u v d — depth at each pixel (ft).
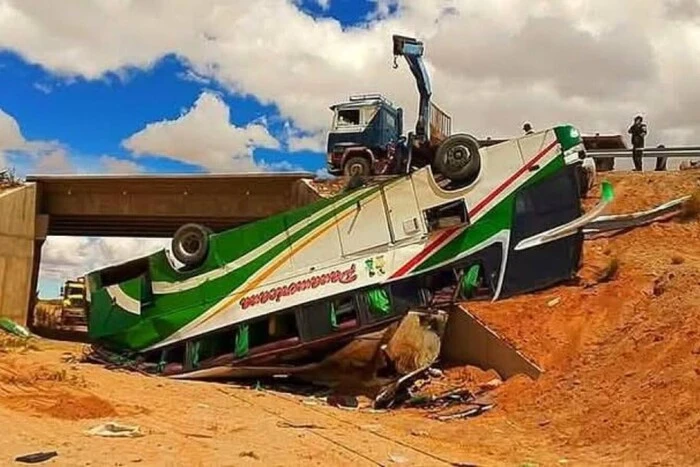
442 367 61.98
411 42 91.66
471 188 68.28
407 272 67.00
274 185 106.11
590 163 80.53
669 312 52.39
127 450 36.58
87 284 81.10
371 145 100.37
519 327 59.72
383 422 50.80
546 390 51.52
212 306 73.15
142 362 75.92
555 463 38.40
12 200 118.73
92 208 119.65
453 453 40.52
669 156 85.51
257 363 69.87
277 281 70.90
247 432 44.11
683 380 43.14
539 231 66.54
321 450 39.29
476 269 66.59
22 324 120.16
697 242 68.18
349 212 70.74
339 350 67.36
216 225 116.47
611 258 67.36
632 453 39.06
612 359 50.96
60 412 46.29
